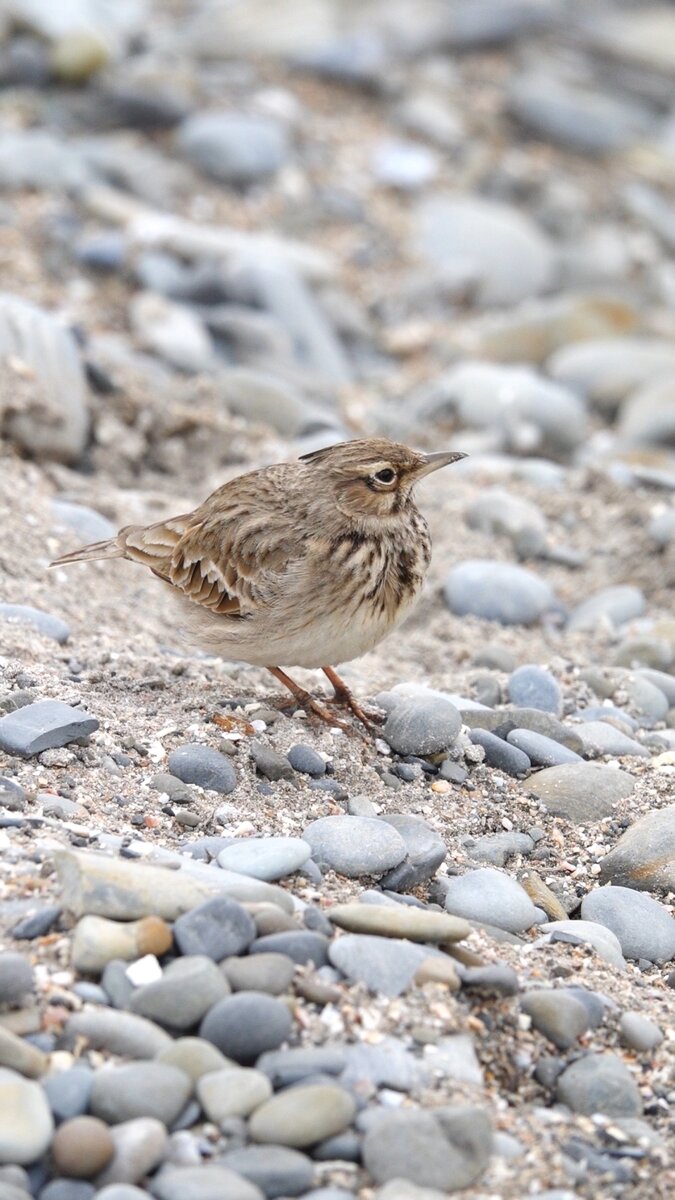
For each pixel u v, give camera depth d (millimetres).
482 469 20594
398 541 12156
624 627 16781
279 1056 8672
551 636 16594
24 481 17625
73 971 9008
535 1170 8477
